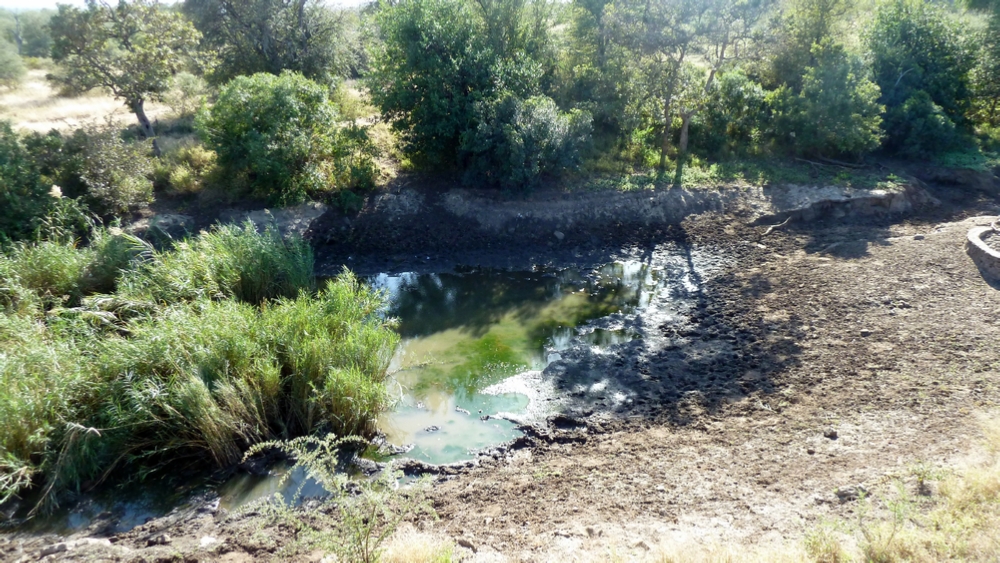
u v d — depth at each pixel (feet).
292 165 48.88
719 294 40.68
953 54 67.21
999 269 38.11
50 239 38.73
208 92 65.77
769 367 31.50
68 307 32.60
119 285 31.73
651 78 57.72
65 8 52.80
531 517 21.54
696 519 20.39
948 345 31.17
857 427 25.35
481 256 47.80
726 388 30.14
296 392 27.76
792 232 49.78
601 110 60.64
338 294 32.50
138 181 46.03
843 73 57.88
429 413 29.53
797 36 62.90
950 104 66.95
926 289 37.55
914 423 24.94
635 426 27.89
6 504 23.09
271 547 20.56
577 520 21.07
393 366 33.35
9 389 23.84
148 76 54.24
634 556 17.89
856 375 29.66
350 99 68.44
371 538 19.10
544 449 26.76
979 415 24.63
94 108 69.31
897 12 67.72
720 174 57.11
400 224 50.01
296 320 29.48
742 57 60.95
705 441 26.05
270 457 26.14
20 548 21.12
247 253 36.73
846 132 57.21
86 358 26.13
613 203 52.44
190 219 46.55
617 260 47.01
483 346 35.45
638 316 38.65
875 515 18.65
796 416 27.02
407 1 52.11
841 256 44.24
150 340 26.66
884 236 47.62
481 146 50.24
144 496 24.20
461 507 22.52
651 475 23.84
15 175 40.19
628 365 32.94
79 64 52.80
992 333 31.71
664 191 53.88
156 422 25.52
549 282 44.04
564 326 37.68
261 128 48.32
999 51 67.46
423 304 40.98
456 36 52.16
